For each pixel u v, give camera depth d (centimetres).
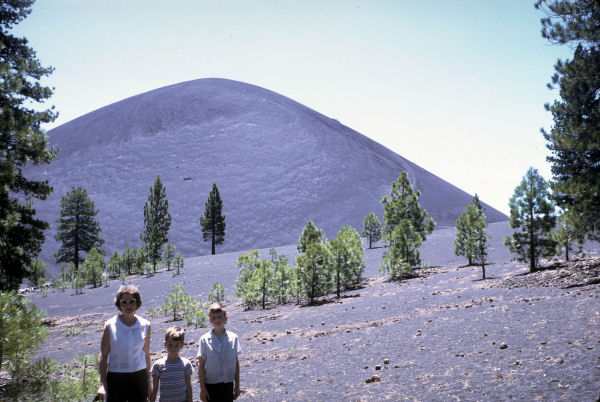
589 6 1422
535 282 1889
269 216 14125
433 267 3572
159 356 1471
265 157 17800
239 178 16162
